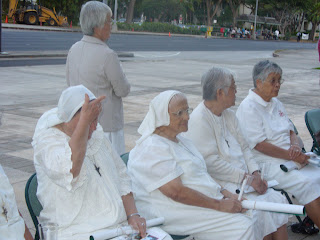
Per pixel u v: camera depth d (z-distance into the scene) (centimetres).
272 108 465
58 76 1470
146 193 345
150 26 6034
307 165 461
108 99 445
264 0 7969
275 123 466
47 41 2803
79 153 273
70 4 5034
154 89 1309
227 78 382
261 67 450
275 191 407
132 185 353
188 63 2183
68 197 293
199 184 345
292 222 480
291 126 490
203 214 340
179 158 341
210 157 387
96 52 431
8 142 700
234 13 8169
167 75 1672
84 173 291
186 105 338
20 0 4291
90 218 298
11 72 1496
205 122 386
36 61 1812
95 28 431
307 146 747
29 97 1088
